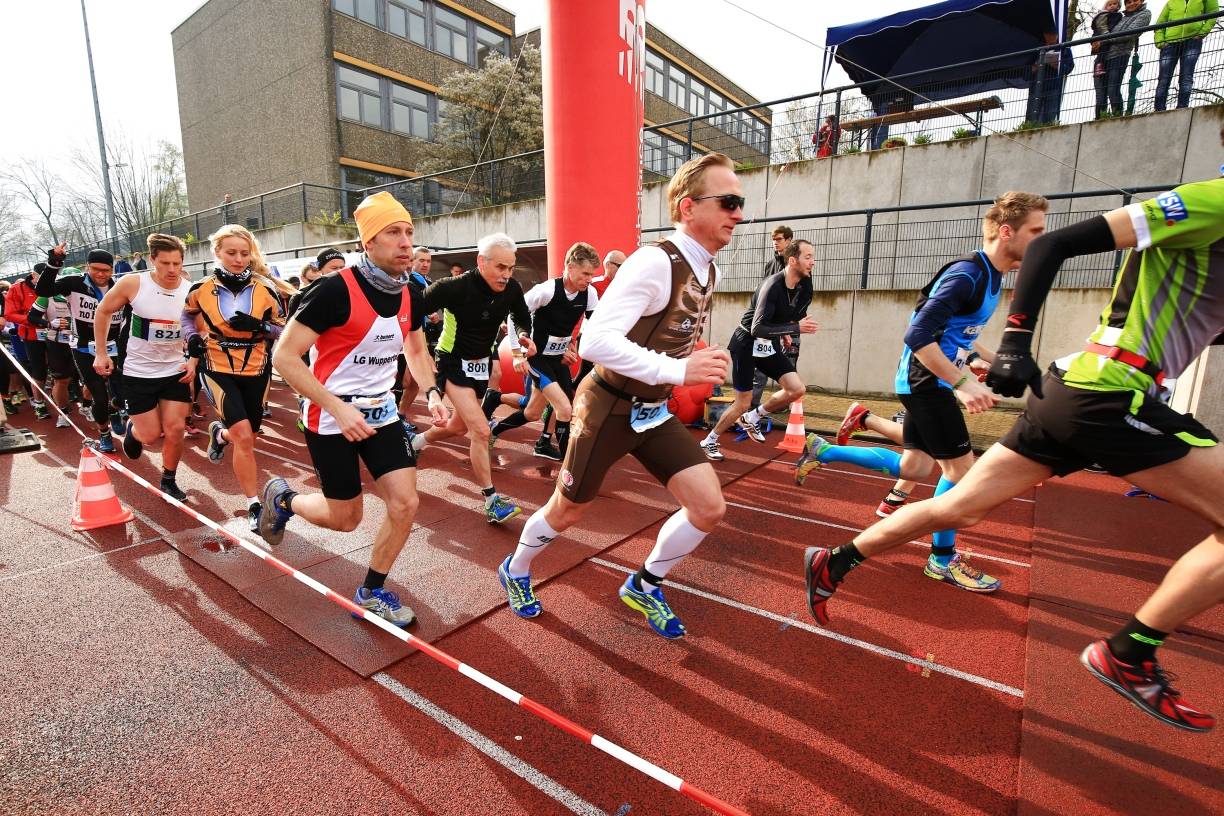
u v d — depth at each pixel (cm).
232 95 2353
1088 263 869
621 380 246
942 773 207
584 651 278
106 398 620
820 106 1137
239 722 232
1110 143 870
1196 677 258
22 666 266
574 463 260
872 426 422
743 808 192
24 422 782
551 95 657
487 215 1584
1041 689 248
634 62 656
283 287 526
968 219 974
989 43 1009
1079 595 327
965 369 332
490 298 426
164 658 272
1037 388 187
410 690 251
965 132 1016
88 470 425
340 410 249
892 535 241
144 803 195
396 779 205
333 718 234
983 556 379
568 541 396
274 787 201
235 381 408
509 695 207
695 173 229
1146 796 196
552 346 513
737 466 575
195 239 2236
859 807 193
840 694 248
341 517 287
